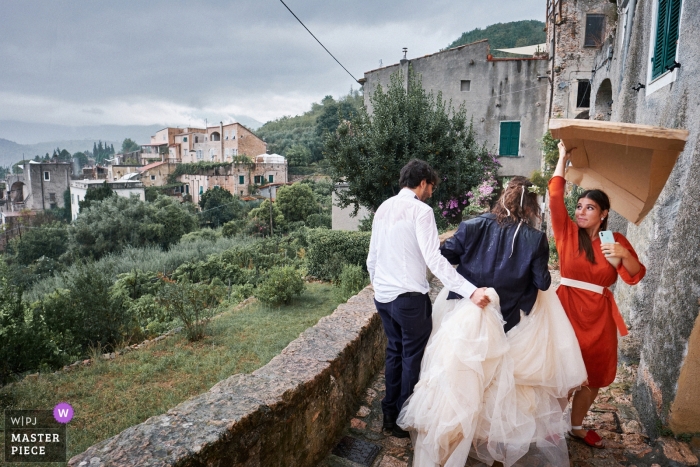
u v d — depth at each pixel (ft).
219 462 5.75
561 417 7.95
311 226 128.47
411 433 8.52
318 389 8.32
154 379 20.21
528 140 55.52
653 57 13.80
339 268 38.83
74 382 19.84
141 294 46.03
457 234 8.39
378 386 11.39
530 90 54.85
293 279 33.35
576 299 8.48
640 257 13.23
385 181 33.22
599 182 8.67
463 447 7.19
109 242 100.22
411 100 33.60
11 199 226.38
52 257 103.19
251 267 56.44
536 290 8.04
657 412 9.11
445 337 7.80
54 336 24.30
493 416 7.41
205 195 159.02
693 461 8.07
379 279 8.83
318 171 222.28
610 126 7.23
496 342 7.58
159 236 106.93
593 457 8.63
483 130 56.39
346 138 34.27
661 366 9.25
